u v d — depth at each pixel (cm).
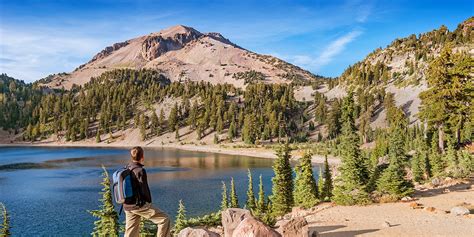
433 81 5694
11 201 8150
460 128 5859
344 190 3008
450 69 5625
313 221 2384
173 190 9381
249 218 1348
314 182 4362
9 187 9981
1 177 11956
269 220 2833
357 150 3098
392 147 3997
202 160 17175
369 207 2719
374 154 9538
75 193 9044
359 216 2402
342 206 2903
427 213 2320
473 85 5512
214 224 3566
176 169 13888
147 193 923
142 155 946
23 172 13238
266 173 12594
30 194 8944
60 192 9188
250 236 1268
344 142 3488
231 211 1612
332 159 16150
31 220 6556
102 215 3031
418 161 4584
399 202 2822
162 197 8469
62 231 5903
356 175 2986
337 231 2034
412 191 2931
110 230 3058
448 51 5562
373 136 19800
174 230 3494
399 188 2947
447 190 3189
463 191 3089
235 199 5250
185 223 3531
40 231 5909
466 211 2217
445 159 4725
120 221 5672
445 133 5906
